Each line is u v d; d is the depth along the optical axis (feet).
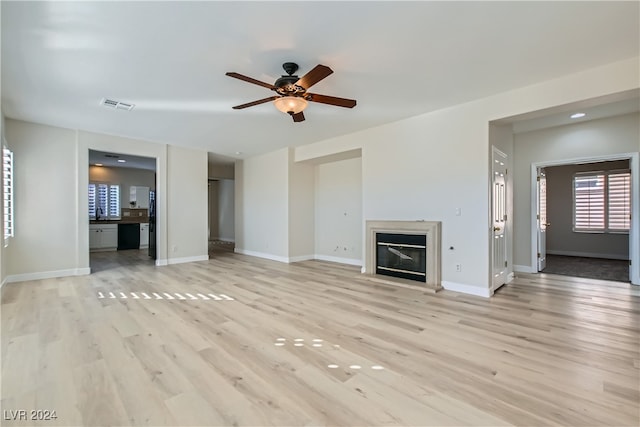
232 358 7.42
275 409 5.50
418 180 14.87
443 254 14.06
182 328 9.33
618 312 10.69
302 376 6.62
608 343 8.20
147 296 12.88
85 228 17.38
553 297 12.64
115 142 18.42
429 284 14.23
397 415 5.35
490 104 12.48
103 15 7.18
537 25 7.73
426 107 13.75
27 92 11.67
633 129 14.61
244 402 5.70
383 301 12.15
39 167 15.85
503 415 5.33
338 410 5.48
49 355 7.50
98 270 18.56
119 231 28.02
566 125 16.51
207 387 6.18
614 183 22.58
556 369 6.88
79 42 8.34
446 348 7.96
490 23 7.66
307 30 7.91
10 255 15.08
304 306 11.52
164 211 20.62
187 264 20.83
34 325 9.48
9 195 14.62
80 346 8.02
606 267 19.25
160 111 13.94
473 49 8.88
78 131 17.03
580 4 6.93
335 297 12.75
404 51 8.98
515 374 6.68
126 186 29.78
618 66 9.61
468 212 13.25
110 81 10.77
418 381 6.42
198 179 22.34
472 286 13.14
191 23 7.55
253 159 25.25
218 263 21.30
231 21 7.50
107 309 11.10
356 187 20.95
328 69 8.12
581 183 23.95
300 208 22.77
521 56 9.28
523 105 11.58
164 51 8.86
